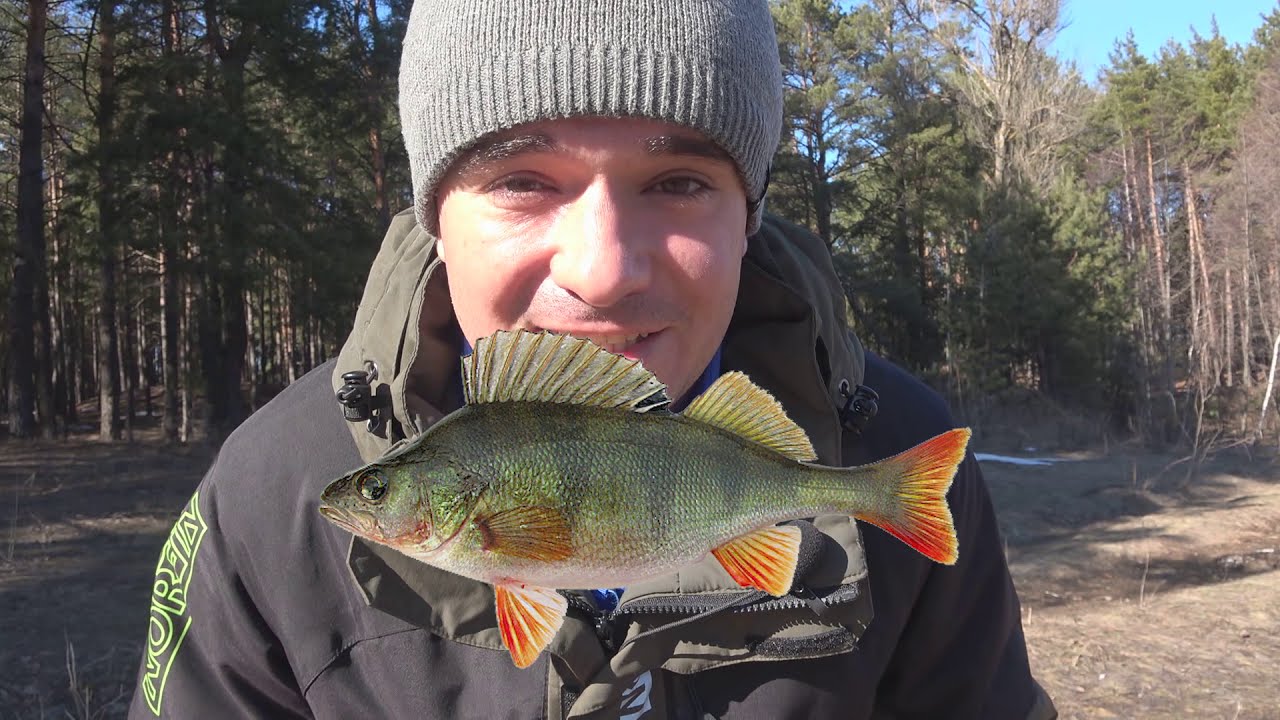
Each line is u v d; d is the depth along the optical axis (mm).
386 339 469
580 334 388
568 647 420
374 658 456
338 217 6008
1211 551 3695
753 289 493
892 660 520
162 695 497
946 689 522
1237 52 15109
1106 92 14492
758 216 463
